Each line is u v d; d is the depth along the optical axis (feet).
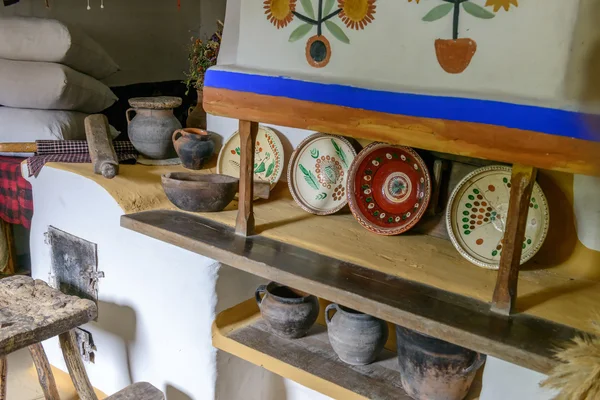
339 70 4.33
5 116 7.54
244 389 6.15
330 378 4.96
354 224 5.49
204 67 7.22
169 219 5.53
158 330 6.06
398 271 4.51
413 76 3.99
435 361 4.38
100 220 6.21
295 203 6.05
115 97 8.62
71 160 6.87
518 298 4.17
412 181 5.18
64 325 5.42
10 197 7.29
